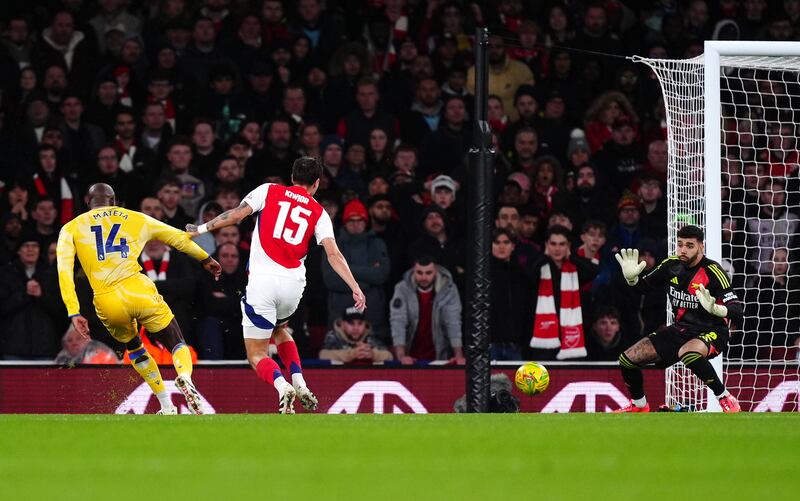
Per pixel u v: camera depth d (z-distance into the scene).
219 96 54.66
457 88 56.69
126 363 43.47
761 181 54.31
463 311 47.66
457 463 16.30
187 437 20.25
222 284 45.66
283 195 32.81
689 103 43.06
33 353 45.06
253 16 56.84
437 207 47.78
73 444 19.19
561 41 59.12
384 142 53.03
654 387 45.19
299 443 19.16
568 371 44.25
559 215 49.16
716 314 35.09
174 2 57.69
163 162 52.38
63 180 50.72
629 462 16.48
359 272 46.31
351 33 58.97
